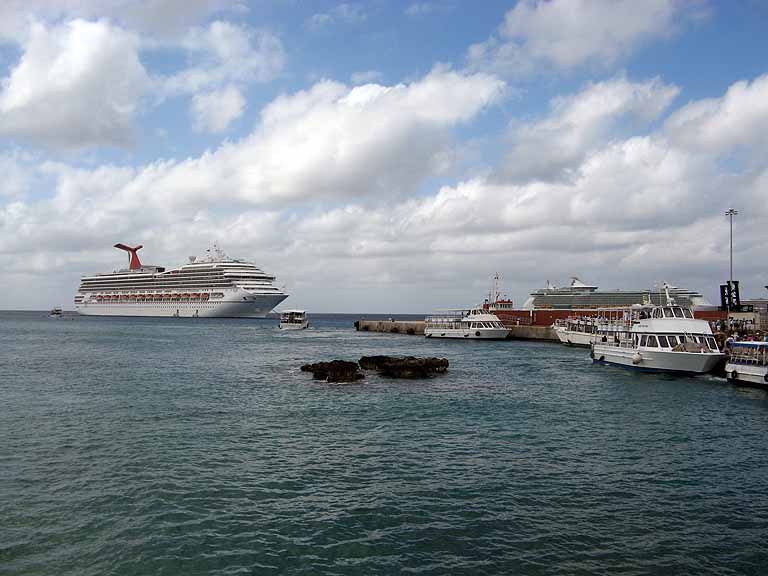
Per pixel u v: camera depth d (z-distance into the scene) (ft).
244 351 258.78
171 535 53.36
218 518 57.36
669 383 151.02
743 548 51.55
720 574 46.96
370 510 59.62
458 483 68.28
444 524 56.29
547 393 135.95
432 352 257.55
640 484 68.28
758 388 140.26
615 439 90.12
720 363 158.40
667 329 167.94
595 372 176.86
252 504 61.16
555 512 59.47
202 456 79.15
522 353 250.98
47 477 69.36
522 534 54.13
